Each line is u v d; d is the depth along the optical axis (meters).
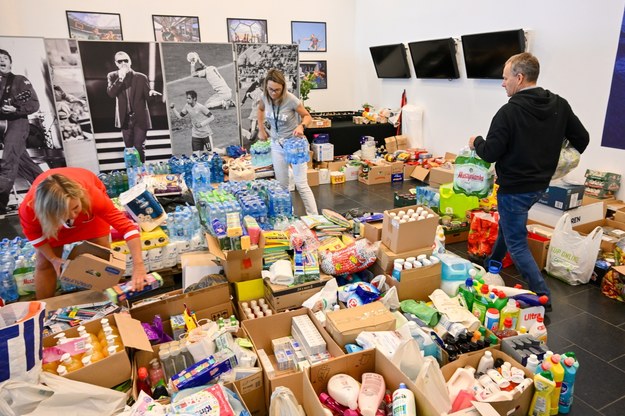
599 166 3.90
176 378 1.65
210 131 5.80
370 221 2.91
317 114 7.30
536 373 1.77
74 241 2.29
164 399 1.58
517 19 4.57
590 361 2.20
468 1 5.18
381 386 1.60
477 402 1.51
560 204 3.45
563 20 4.06
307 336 1.98
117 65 5.04
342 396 1.57
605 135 3.80
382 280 2.43
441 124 6.04
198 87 5.55
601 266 2.93
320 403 1.46
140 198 2.81
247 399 1.74
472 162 3.06
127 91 5.17
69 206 1.74
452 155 5.82
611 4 3.61
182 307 2.13
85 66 4.89
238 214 2.35
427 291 2.47
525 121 2.41
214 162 4.59
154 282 2.19
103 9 5.71
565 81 4.12
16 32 5.36
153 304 2.06
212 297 2.19
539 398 1.71
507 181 2.59
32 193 1.96
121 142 5.30
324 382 1.68
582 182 4.04
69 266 1.88
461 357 1.84
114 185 4.42
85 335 1.69
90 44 4.85
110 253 2.09
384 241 2.63
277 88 3.54
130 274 2.87
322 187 5.64
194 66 5.46
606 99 3.75
